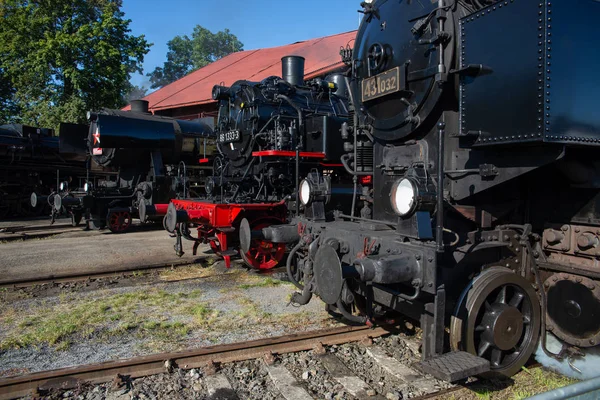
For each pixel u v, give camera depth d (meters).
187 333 4.55
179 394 3.30
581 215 3.54
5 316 5.09
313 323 4.80
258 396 3.28
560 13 2.79
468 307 3.27
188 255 8.91
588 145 2.98
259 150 8.01
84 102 22.75
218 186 8.30
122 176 13.06
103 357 3.98
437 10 3.53
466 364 2.89
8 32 23.23
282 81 8.72
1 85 27.92
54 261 8.41
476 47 3.22
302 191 4.87
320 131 7.58
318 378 3.54
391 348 4.08
